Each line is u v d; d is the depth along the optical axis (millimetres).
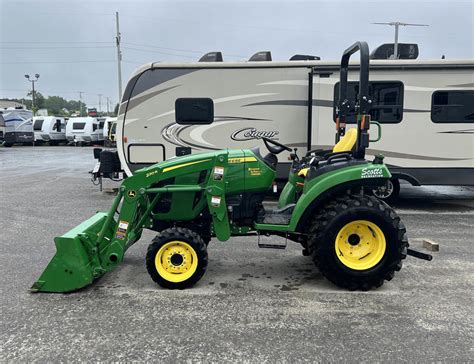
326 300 4008
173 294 4148
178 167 4273
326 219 4141
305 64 8258
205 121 8562
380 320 3596
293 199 4938
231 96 8477
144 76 8508
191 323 3547
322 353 3088
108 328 3463
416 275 4648
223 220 4328
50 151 27141
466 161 8133
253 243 5965
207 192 4262
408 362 2977
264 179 4469
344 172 4195
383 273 4152
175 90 8516
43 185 11555
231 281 4508
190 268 4270
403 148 8180
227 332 3395
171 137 8625
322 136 8320
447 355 3064
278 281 4512
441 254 5391
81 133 33250
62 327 3482
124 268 4895
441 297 4062
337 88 8164
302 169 4809
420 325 3506
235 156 4422
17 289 4273
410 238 6160
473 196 9875
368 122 4176
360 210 4105
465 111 8031
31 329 3449
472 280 4500
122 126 8664
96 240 4219
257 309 3812
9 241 6039
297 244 5934
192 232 4289
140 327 3479
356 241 4242
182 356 3053
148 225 4641
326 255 4145
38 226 6922
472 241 5996
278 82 8383
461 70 7945
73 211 8078
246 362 2977
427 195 10039
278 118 8477
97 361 2996
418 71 7988
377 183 4227
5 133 30375
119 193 4254
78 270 4102
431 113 8070
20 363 2971
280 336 3330
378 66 8000
